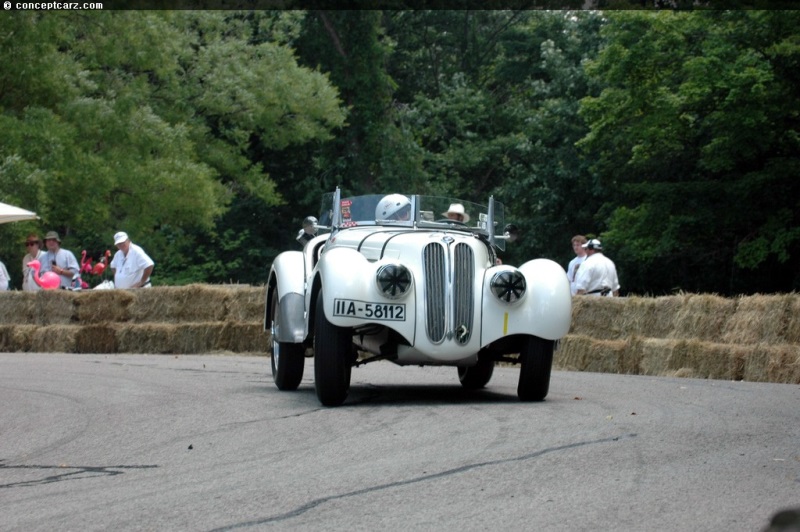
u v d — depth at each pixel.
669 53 29.45
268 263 45.41
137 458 6.57
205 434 7.42
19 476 6.14
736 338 13.19
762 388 10.69
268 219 46.09
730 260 33.31
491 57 57.56
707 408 8.52
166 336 17.44
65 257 19.80
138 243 38.28
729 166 29.12
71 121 29.48
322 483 5.56
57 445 7.18
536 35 54.78
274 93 39.62
